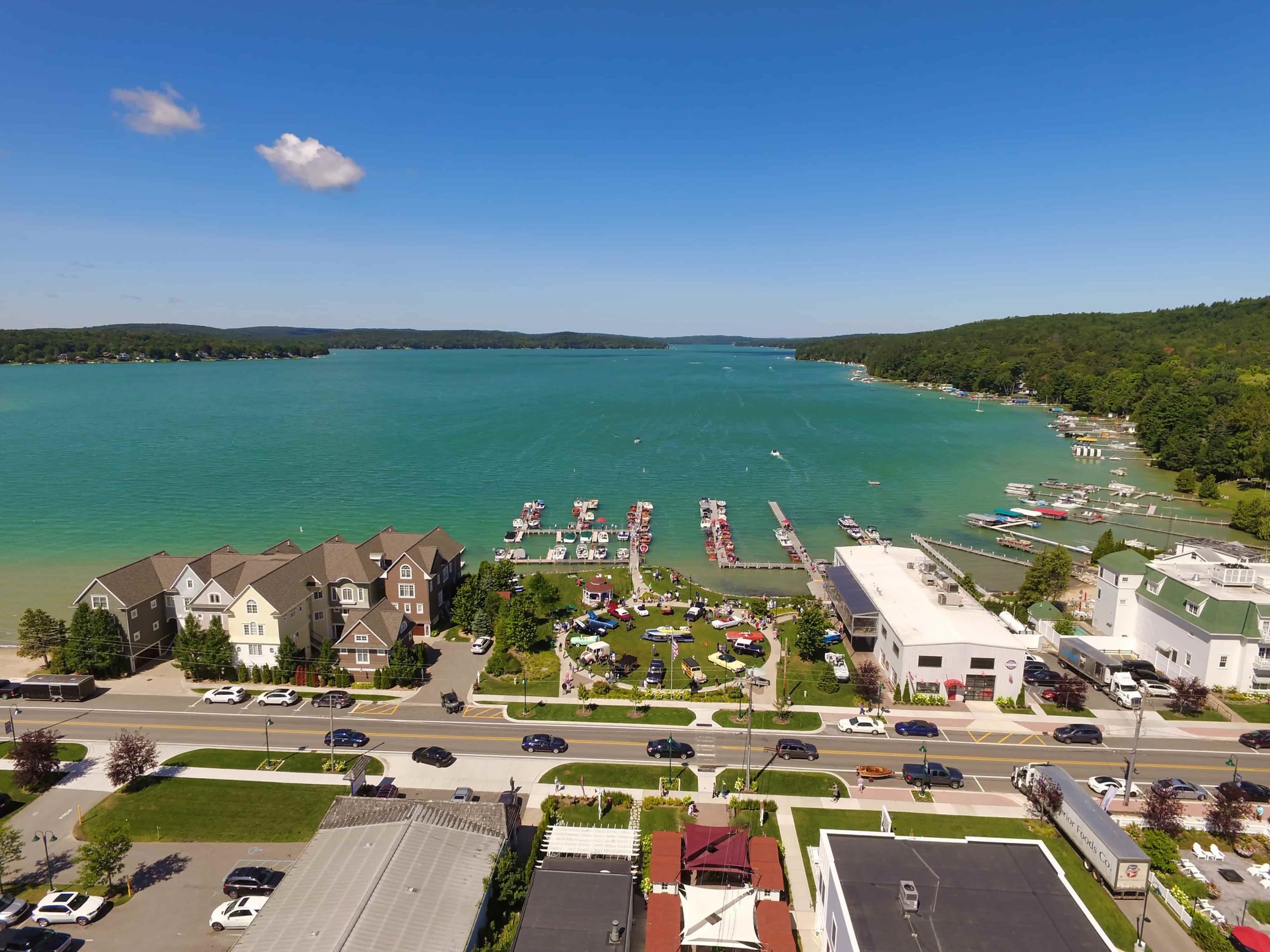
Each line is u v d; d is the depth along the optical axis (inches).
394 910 1514.5
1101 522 6195.9
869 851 1658.5
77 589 4370.1
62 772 2351.1
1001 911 1473.9
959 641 2869.1
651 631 3484.3
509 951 1501.0
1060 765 2438.5
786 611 3841.0
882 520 6166.3
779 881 1743.4
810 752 2449.6
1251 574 3038.9
